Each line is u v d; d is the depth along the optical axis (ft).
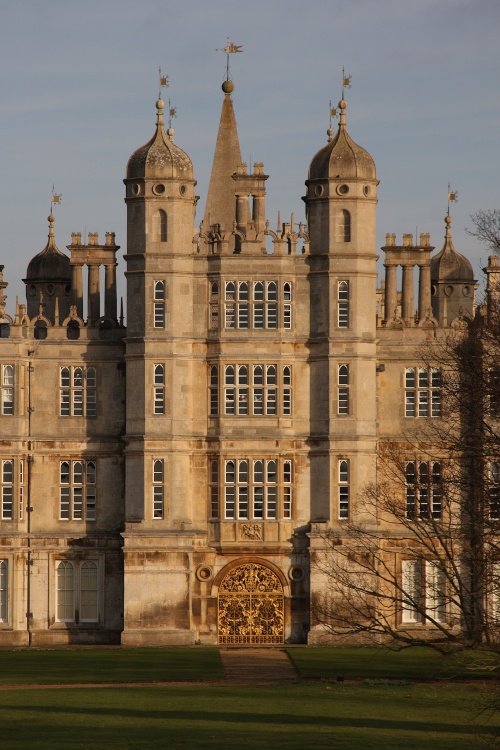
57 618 599.98
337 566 541.75
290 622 589.73
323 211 591.78
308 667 518.37
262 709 428.15
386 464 573.33
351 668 517.55
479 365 482.69
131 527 586.04
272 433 588.50
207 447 590.14
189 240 592.19
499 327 474.90
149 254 588.50
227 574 588.91
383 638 583.99
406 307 630.33
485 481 465.47
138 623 584.81
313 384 591.37
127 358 590.96
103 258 622.54
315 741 378.12
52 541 599.57
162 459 587.27
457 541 555.28
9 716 414.21
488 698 416.05
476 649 453.58
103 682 484.33
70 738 381.60
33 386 604.08
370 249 592.19
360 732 392.27
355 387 588.50
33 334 609.42
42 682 484.33
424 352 583.99
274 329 589.73
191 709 427.33
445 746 373.81
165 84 599.98
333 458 586.86
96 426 603.26
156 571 584.40
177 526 586.04
